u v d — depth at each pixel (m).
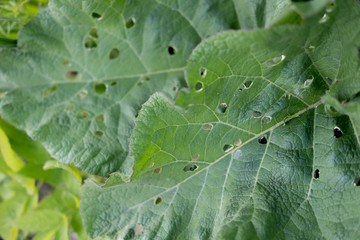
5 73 0.43
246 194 0.43
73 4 0.43
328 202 0.41
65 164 0.44
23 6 0.50
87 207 0.45
